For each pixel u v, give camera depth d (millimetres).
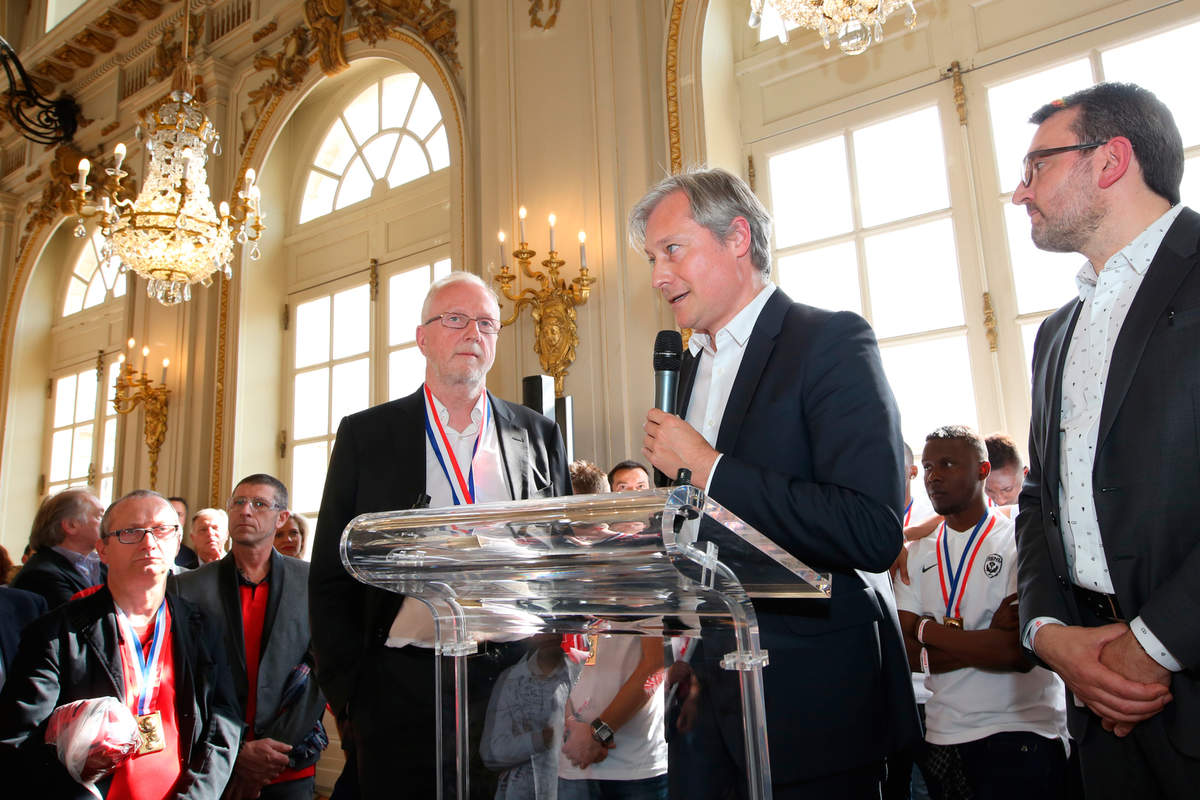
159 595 2053
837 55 3646
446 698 1008
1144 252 1279
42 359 7488
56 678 1863
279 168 5879
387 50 5008
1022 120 3186
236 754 2129
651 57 3867
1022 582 1414
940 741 2115
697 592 809
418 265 5082
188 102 4379
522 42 4266
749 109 3844
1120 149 1297
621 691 882
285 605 2717
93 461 6828
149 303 6238
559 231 3943
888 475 1101
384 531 991
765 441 1202
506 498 1789
